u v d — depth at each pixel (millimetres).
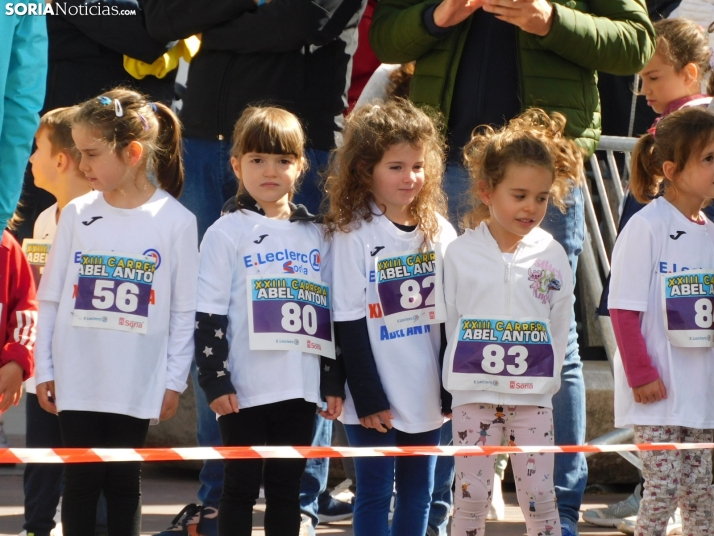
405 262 11016
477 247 11016
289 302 10727
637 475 17422
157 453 8086
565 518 12422
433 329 11156
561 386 12531
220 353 10602
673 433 11539
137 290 10602
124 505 10602
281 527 10719
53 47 15555
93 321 10500
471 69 13047
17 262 11125
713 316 11578
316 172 13516
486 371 10695
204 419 12812
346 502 14953
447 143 13094
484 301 10875
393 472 11203
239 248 10883
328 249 11258
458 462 10859
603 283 17828
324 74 13648
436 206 11625
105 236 10711
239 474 10633
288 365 10562
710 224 12023
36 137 12766
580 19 12570
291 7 12766
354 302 10852
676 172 11820
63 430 10523
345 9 13320
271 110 11047
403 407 10766
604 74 21203
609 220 17438
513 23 12367
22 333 10914
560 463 12523
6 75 9305
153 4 13797
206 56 13594
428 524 12719
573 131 12961
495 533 14039
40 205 16016
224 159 13430
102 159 10641
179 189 11758
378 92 15711
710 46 17078
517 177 10703
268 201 11000
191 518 12852
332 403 10859
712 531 11906
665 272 11609
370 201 11188
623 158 20203
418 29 12938
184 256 10836
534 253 11039
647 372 11391
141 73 15844
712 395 11586
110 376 10414
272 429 10891
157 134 11172
